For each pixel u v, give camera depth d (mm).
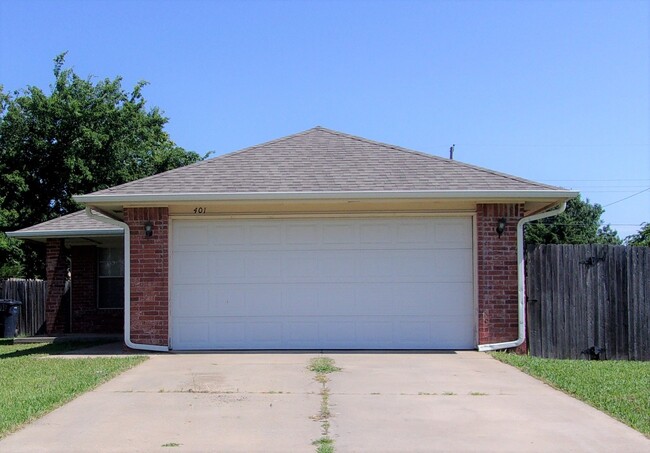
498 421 6930
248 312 11844
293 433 6457
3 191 27219
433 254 11844
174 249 11891
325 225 11898
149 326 11664
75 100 27859
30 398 7746
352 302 11820
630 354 11477
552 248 11688
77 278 17188
